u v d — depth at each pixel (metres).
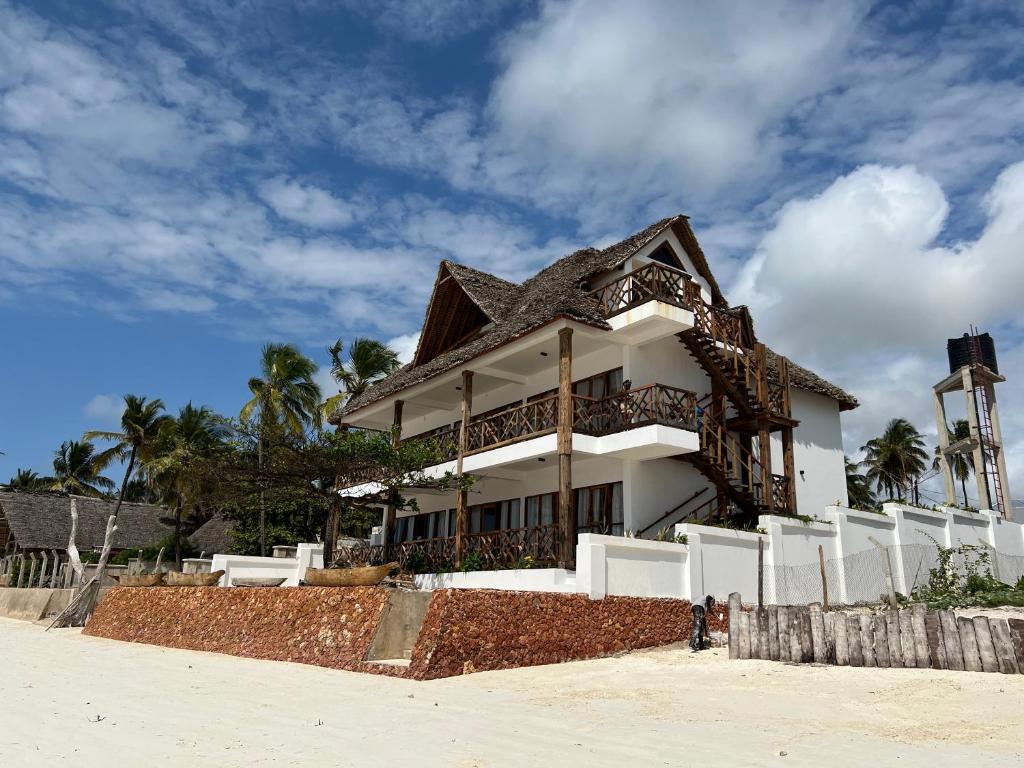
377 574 13.95
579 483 19.17
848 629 11.04
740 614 12.24
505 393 22.45
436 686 10.29
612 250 19.72
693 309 17.80
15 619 25.80
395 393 23.23
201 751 6.36
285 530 34.94
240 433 18.95
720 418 18.80
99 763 5.90
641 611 13.57
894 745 6.72
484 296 21.59
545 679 10.75
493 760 6.09
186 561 25.06
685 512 18.33
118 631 19.36
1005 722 7.50
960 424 48.62
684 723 7.69
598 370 19.09
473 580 17.02
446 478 18.62
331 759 6.10
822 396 22.27
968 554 20.03
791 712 8.23
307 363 36.41
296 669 12.44
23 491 43.47
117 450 41.09
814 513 20.92
